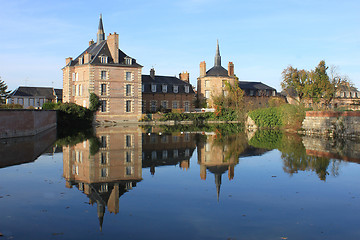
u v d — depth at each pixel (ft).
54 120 120.98
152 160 48.49
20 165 43.16
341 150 58.13
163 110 192.34
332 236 21.15
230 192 31.12
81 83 162.40
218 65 226.38
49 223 23.04
